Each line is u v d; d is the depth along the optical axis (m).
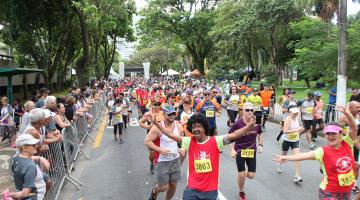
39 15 28.58
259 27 32.81
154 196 6.84
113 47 62.19
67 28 31.64
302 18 29.47
